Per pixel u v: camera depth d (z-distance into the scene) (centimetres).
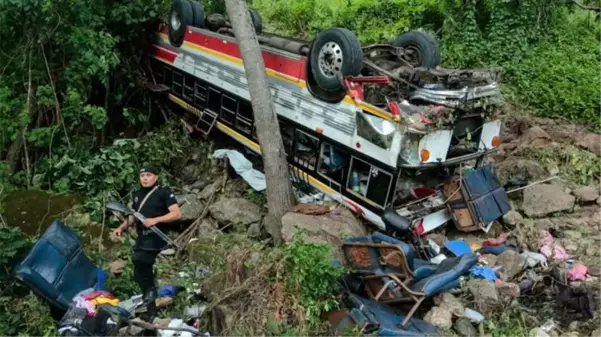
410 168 768
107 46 1059
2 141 1019
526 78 1398
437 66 908
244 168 1005
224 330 612
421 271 656
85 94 1112
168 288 720
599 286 728
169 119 1234
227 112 1059
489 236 855
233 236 847
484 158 888
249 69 812
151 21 1224
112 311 618
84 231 840
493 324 644
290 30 1828
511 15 1515
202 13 1141
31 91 1041
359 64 804
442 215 852
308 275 618
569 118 1269
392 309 641
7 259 673
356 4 1789
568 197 907
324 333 601
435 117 760
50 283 645
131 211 654
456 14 1614
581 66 1445
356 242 670
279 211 834
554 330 646
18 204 867
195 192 1025
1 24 1004
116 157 1020
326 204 853
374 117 776
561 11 1655
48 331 623
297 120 899
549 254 788
